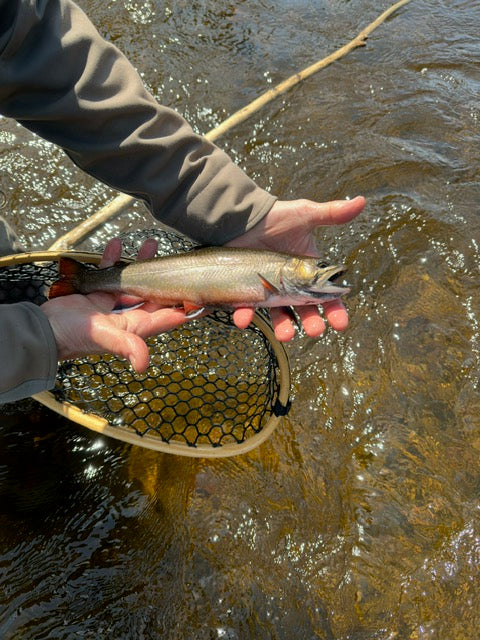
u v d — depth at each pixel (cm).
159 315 73
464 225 118
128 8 161
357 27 169
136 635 71
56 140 73
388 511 83
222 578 76
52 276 87
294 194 124
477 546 81
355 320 104
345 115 141
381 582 78
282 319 76
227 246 79
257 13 169
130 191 77
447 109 144
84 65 68
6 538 75
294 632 73
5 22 62
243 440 74
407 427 92
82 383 84
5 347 60
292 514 82
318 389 96
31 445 83
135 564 75
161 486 82
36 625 70
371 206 121
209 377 88
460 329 103
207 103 141
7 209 117
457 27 173
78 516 78
